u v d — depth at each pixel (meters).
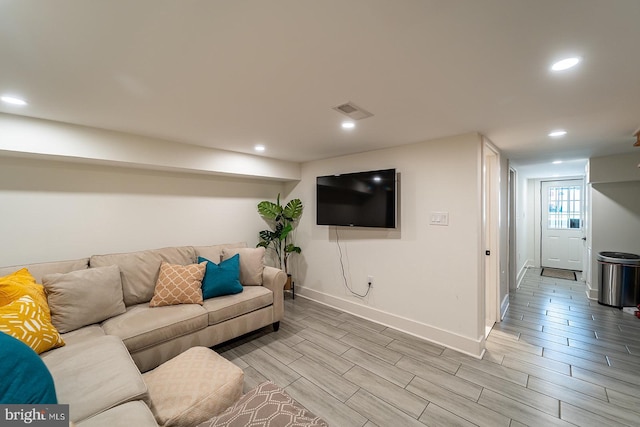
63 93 1.61
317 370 2.24
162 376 1.61
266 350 2.55
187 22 0.99
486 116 2.01
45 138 2.07
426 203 2.75
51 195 2.40
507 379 2.11
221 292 2.67
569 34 1.05
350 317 3.33
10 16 0.93
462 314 2.53
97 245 2.65
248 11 0.93
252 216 4.00
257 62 1.28
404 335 2.85
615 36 1.05
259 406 1.22
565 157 3.66
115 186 2.75
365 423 1.70
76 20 0.97
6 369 0.93
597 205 3.92
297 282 4.24
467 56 1.22
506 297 3.80
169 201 3.14
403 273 2.95
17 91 1.58
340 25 1.01
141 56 1.23
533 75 1.39
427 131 2.41
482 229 2.56
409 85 1.52
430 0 0.88
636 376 2.13
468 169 2.48
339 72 1.38
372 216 3.06
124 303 2.35
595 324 3.11
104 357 1.49
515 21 0.98
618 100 1.69
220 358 1.82
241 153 3.36
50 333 1.64
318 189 3.66
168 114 1.98
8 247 2.21
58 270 2.20
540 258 6.16
